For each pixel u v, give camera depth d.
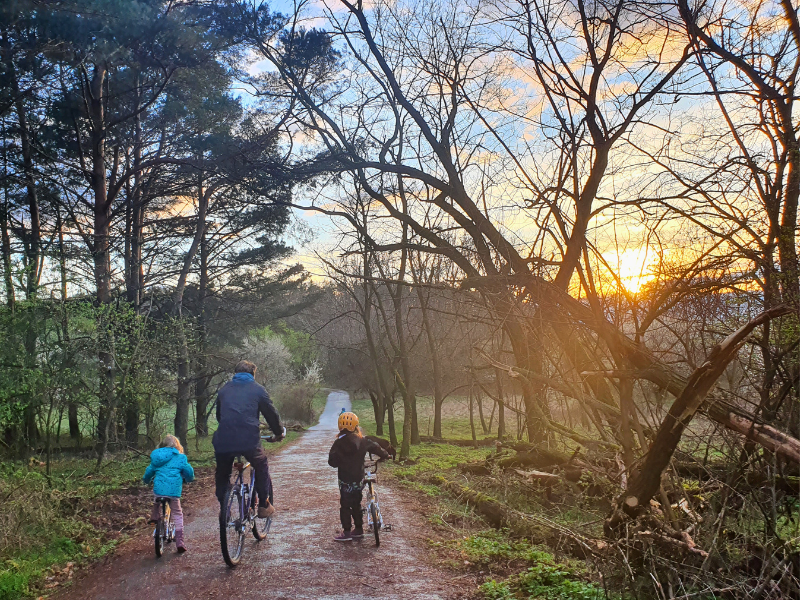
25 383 15.01
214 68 22.17
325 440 31.31
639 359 5.88
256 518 8.60
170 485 7.89
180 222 30.89
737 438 5.15
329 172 15.04
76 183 26.69
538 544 7.73
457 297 7.93
